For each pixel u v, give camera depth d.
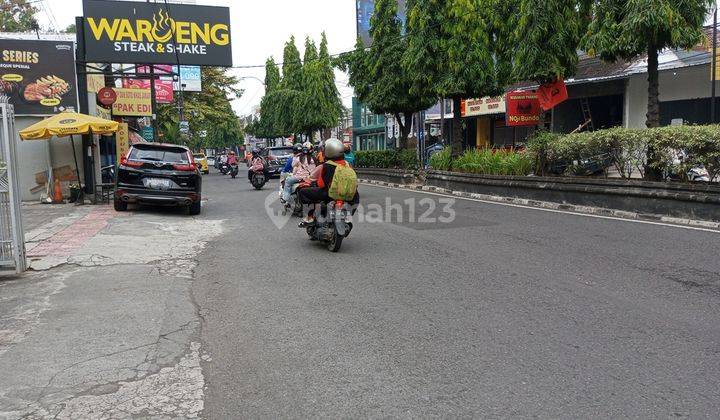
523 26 14.86
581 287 6.20
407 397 3.74
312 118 35.91
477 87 17.72
